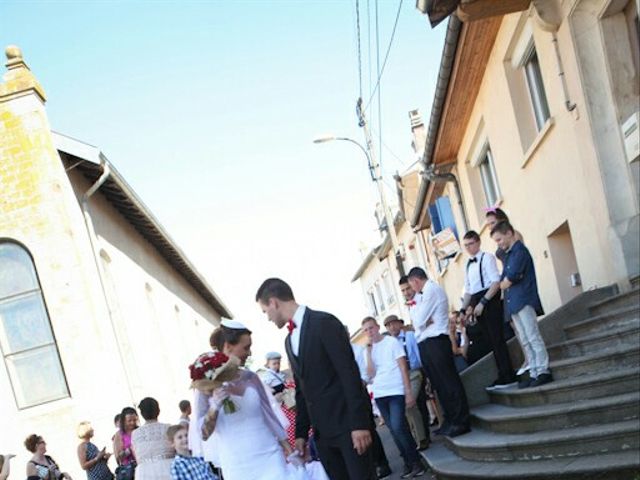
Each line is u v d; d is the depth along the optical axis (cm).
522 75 1194
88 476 1098
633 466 551
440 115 1489
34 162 1388
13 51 1413
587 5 870
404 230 3192
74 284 1372
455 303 2353
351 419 500
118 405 1348
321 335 520
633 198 852
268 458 556
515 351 969
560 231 1153
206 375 547
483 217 1695
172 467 728
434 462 822
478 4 906
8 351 1371
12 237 1373
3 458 1019
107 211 1681
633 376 657
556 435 646
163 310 2181
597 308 870
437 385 867
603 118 874
